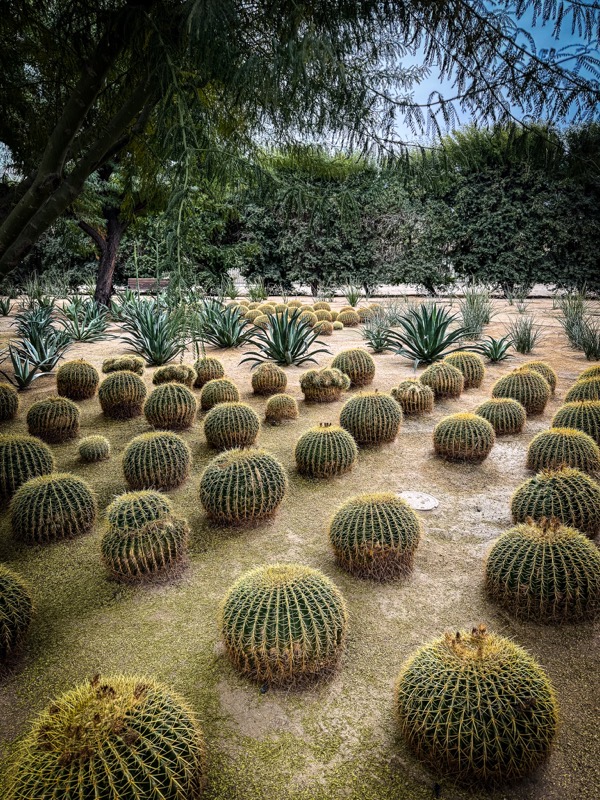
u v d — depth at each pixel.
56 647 2.68
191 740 1.79
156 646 2.67
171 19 1.77
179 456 4.38
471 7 1.54
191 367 7.25
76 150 2.65
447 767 1.95
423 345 7.96
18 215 2.46
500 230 16.38
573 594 2.75
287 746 2.11
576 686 2.40
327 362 8.39
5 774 1.93
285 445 5.26
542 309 14.38
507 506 4.09
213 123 1.99
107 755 1.57
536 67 1.52
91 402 6.73
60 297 15.87
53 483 3.72
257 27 1.65
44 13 2.24
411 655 2.36
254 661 2.38
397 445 5.30
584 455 4.29
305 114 1.85
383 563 3.18
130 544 3.12
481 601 3.01
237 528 3.78
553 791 1.92
